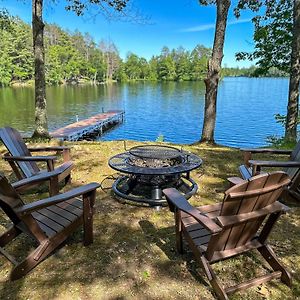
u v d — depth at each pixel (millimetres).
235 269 1935
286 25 6812
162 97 32938
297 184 2803
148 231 2443
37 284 1770
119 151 5145
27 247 2186
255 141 13211
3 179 1567
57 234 1931
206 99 6082
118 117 19625
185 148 5508
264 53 7379
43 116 6125
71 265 1962
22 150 3377
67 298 1659
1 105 24016
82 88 44750
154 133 16016
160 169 2836
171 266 1963
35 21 5656
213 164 4438
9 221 2605
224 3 5508
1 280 1808
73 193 1928
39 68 5883
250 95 34906
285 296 1685
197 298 1674
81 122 16469
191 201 3090
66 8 6238
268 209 1615
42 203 1748
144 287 1758
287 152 3314
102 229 2469
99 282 1796
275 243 2240
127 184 3289
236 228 1610
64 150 3496
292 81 6324
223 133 14969
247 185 1402
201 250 1714
